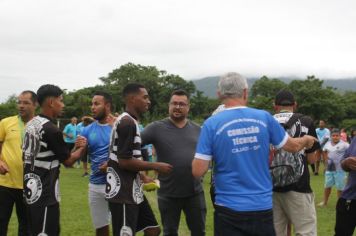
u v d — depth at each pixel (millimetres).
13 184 5961
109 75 70750
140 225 5113
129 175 4621
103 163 5781
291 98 5469
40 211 4676
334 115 54781
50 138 4688
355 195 5516
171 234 5672
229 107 4012
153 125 5742
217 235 3934
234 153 3854
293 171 5219
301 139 4223
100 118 6012
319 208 10492
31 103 6027
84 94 53031
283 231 5492
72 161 4961
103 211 5969
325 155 10930
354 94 63469
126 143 4477
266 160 3961
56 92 4914
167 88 63562
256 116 3959
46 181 4711
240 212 3799
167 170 4617
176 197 5586
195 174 3963
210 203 10758
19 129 6047
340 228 5680
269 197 3926
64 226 8234
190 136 5707
